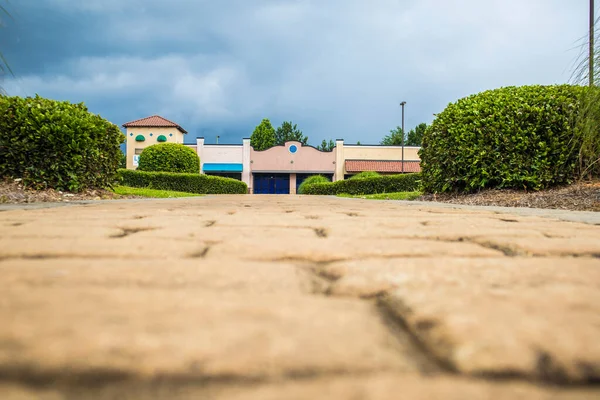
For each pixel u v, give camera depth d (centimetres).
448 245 173
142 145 3562
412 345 66
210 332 69
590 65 571
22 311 78
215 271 117
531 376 57
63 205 484
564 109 681
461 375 56
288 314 79
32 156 703
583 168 681
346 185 1842
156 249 155
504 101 742
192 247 160
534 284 104
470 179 773
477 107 772
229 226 240
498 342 66
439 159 832
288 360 59
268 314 79
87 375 54
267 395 50
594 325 74
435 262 134
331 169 3662
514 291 97
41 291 92
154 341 64
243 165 3641
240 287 100
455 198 779
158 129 3569
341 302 89
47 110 718
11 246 157
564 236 205
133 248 156
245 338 66
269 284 104
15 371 55
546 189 697
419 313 80
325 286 105
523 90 768
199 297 90
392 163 3641
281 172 3653
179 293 93
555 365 59
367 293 97
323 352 62
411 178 1616
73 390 51
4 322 71
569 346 65
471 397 51
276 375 55
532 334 69
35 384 52
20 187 684
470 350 63
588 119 579
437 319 76
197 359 59
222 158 3647
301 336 68
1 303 83
